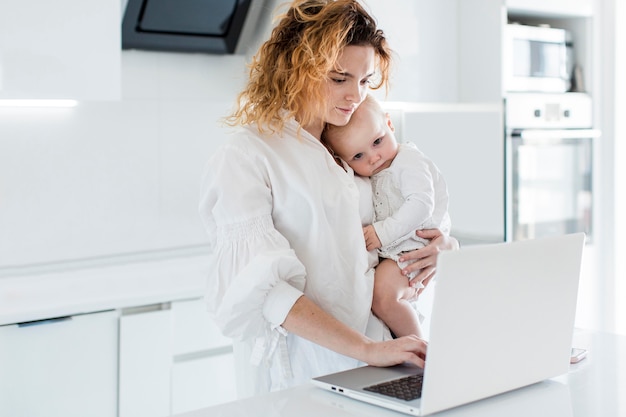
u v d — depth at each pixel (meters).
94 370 2.26
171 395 2.40
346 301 1.56
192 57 2.87
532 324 1.28
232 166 1.51
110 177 2.78
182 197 2.94
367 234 1.62
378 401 1.22
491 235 3.09
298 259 1.53
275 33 1.54
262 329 1.48
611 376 1.41
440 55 3.06
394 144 1.67
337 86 1.50
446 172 3.15
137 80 2.77
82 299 2.26
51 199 2.68
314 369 1.56
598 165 3.35
